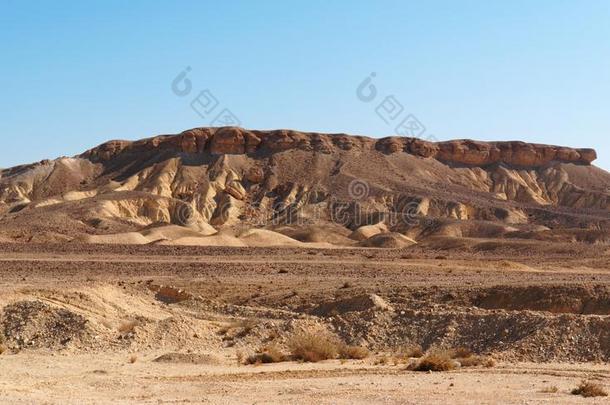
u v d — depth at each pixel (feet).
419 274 209.97
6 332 106.01
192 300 153.17
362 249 365.81
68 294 126.62
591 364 89.56
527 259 314.35
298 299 151.02
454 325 106.73
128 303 140.05
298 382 77.56
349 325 112.98
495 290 143.13
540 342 96.02
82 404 59.82
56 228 465.88
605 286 138.00
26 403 59.21
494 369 86.63
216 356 95.71
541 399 66.54
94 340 104.42
